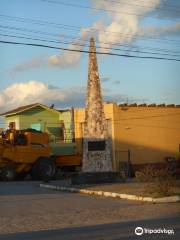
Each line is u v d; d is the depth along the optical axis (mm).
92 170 32250
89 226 15117
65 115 59969
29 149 41500
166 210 18578
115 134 52562
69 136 57906
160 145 55406
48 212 18672
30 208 19922
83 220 16500
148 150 54500
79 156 44562
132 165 50500
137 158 53688
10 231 14523
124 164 49750
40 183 35344
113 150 52344
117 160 52344
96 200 22500
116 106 52938
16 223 16094
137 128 54031
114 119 52688
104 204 20859
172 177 25453
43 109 60844
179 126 56875
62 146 44375
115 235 13281
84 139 32750
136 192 23391
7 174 40406
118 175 32406
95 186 28578
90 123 32844
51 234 13805
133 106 54031
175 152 56250
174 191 22719
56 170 42406
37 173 41594
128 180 34594
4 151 40656
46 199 23234
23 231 14484
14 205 20938
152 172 26688
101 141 32688
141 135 54250
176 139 56594
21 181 40125
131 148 53438
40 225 15625
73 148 44906
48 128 60219
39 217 17391
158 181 24000
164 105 56125
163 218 16453
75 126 56500
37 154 41812
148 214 17547
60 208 19828
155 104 55500
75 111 56594
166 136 55938
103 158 32500
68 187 28547
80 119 56062
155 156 54906
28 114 60594
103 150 32656
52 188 29797
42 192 27297
